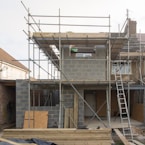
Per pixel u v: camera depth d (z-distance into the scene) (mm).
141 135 13289
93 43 14781
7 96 18328
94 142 10305
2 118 17109
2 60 22484
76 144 10352
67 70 15695
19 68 28516
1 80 17000
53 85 14922
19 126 15039
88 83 13906
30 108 15023
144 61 20906
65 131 10500
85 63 15711
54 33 13523
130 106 21531
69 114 14906
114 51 16719
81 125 14961
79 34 13508
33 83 13992
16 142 8680
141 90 18344
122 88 13945
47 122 14797
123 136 12031
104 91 21719
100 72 15664
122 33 15422
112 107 21828
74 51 16375
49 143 9727
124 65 21031
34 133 10570
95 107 21656
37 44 14750
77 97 15062
